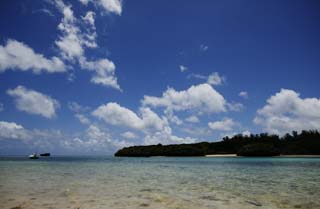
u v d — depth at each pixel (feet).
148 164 165.07
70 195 38.78
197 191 43.68
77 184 53.36
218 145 469.16
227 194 40.60
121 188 47.11
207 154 452.76
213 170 102.94
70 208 29.68
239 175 78.64
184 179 65.26
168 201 34.45
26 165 147.02
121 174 81.41
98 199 35.47
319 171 95.71
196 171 97.19
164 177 70.95
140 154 472.44
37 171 95.04
